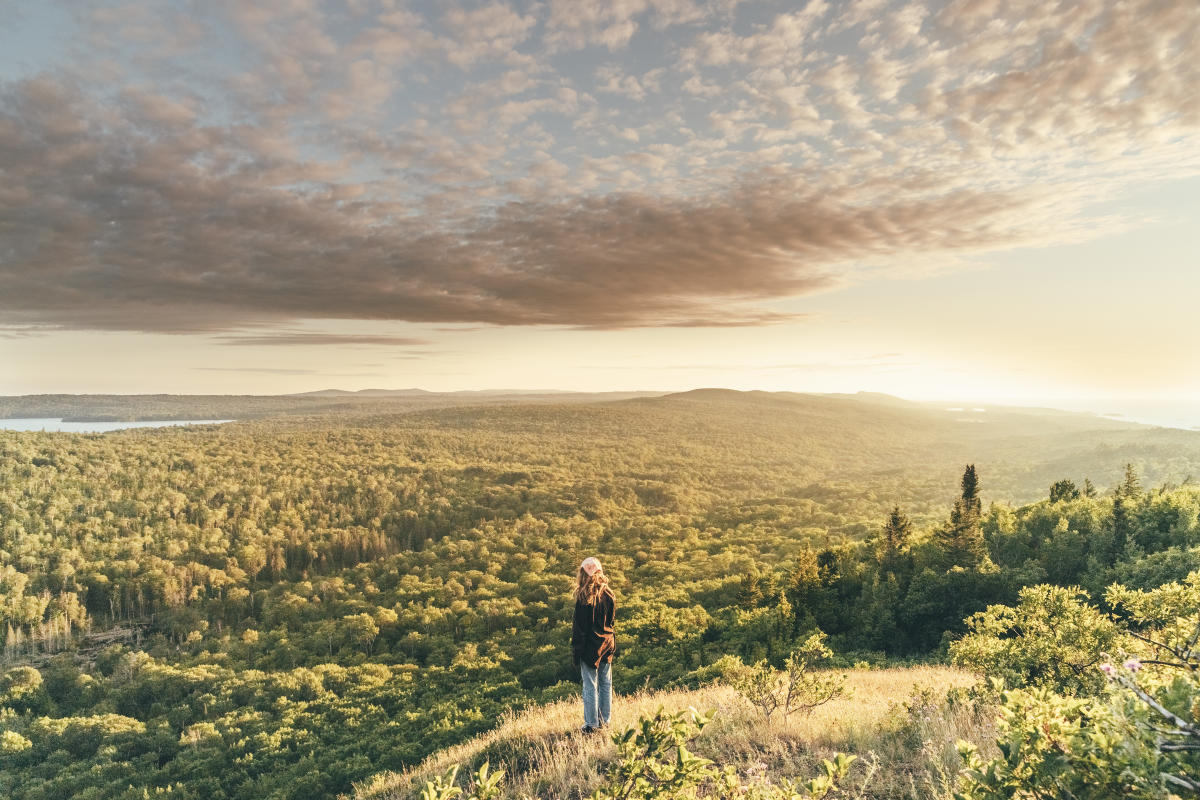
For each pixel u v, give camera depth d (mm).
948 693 8000
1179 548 40500
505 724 9250
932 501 169250
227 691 78812
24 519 161000
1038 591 9688
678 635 60750
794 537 133625
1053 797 2727
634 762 3691
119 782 59125
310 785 48781
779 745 6637
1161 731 2551
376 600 119188
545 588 112125
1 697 85938
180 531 163500
